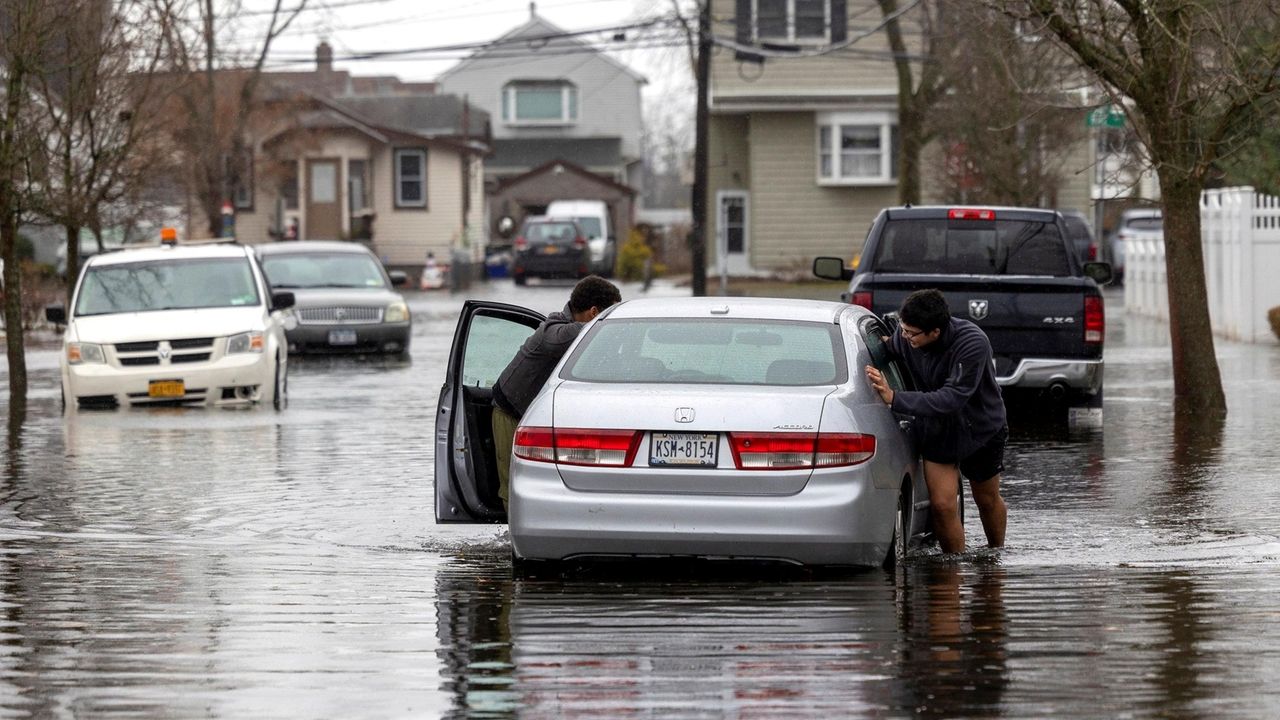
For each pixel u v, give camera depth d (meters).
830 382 21.17
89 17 49.94
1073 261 38.97
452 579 21.75
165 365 44.28
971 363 22.47
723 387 20.89
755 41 113.88
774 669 16.80
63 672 16.88
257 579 21.84
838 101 115.12
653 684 16.22
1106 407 42.38
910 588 20.97
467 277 130.75
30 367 59.72
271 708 15.50
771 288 104.75
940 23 80.88
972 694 15.84
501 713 15.27
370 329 64.19
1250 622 18.89
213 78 98.06
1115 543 24.33
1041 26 37.69
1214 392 40.78
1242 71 37.06
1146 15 37.38
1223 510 27.05
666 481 20.34
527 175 179.25
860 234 117.06
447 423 23.34
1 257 49.38
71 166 51.91
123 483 31.03
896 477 21.36
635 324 22.28
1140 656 17.33
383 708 15.47
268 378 44.75
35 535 25.52
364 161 149.38
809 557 20.34
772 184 117.38
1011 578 21.67
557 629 18.64
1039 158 78.06
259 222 146.00
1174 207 40.41
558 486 20.56
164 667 17.08
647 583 21.28
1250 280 60.44
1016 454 34.19
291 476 31.88
